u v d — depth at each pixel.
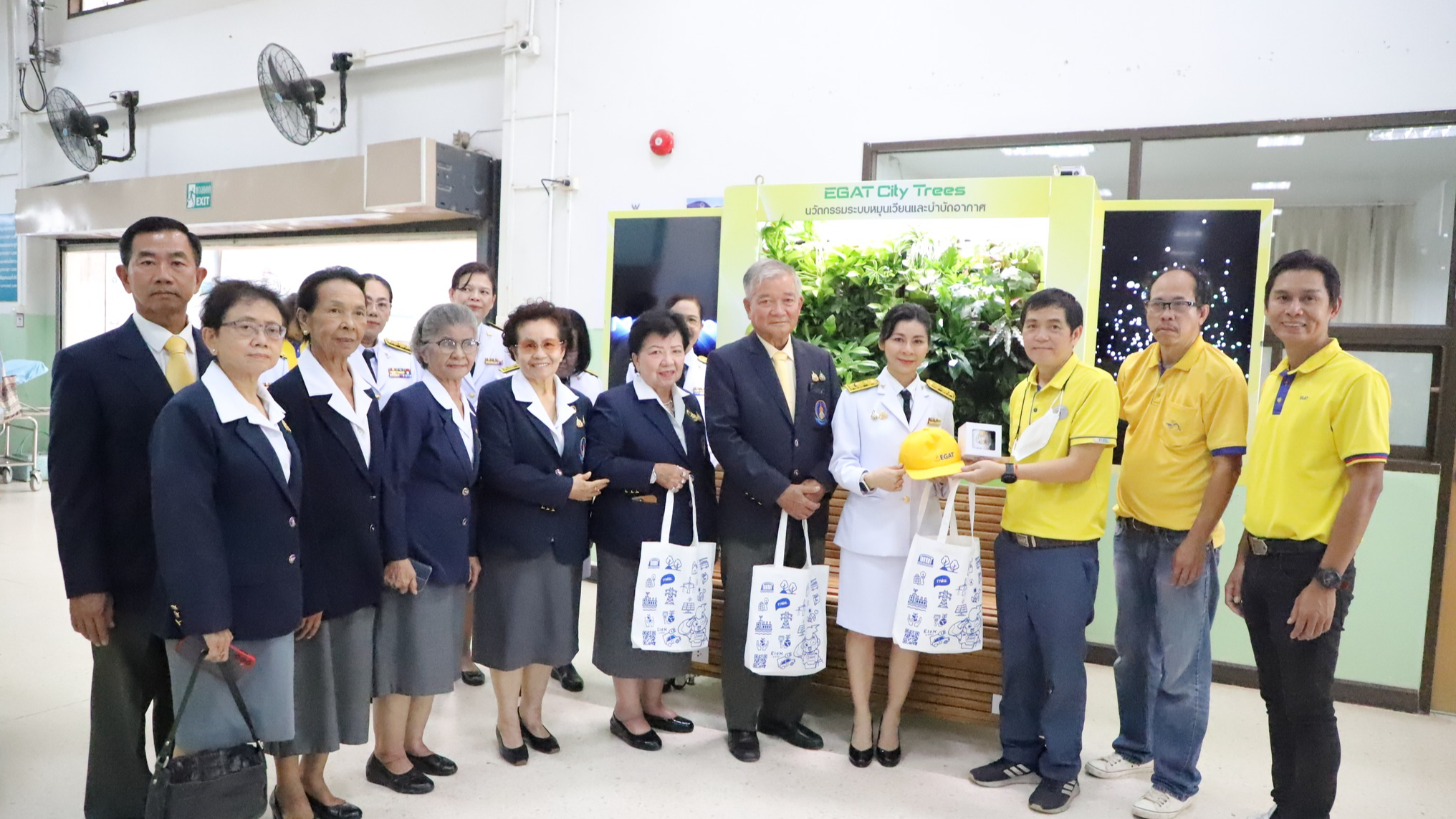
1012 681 2.82
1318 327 2.31
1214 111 4.09
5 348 8.89
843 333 3.83
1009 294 3.54
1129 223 3.65
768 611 2.83
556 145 5.73
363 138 7.07
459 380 2.81
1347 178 3.95
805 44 4.99
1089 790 2.87
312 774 2.49
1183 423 2.61
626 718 3.13
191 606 1.96
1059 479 2.62
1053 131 4.40
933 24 4.66
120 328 2.23
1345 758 3.22
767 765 2.96
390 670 2.63
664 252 4.45
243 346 2.04
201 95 7.73
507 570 2.85
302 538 2.31
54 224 8.02
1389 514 3.74
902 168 4.83
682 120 5.33
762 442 2.92
